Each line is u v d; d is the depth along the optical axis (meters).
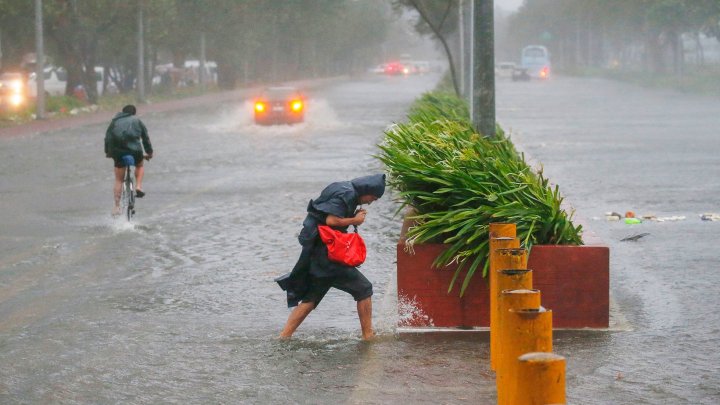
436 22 60.28
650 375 9.41
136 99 73.56
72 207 21.67
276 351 10.49
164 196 23.42
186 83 100.44
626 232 17.67
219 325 11.66
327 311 12.36
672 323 11.41
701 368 9.61
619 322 11.46
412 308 11.38
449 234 11.49
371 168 28.72
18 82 65.81
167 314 12.23
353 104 69.06
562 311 11.22
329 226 10.89
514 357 6.30
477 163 12.05
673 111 58.50
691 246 16.23
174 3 75.12
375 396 8.92
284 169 28.84
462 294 11.26
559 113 57.34
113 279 14.30
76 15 64.19
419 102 38.16
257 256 15.91
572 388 9.04
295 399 8.90
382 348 10.55
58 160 32.31
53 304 12.79
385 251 16.16
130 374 9.73
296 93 48.78
